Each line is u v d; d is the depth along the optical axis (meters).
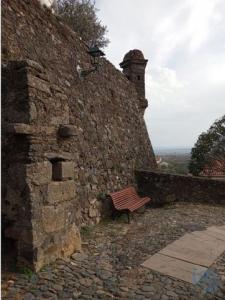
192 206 8.85
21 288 3.45
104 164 8.22
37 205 3.88
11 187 3.90
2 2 5.20
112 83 10.02
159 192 9.83
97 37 13.97
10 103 3.99
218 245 5.45
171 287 3.80
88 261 4.44
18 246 3.84
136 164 10.70
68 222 4.57
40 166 3.99
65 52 7.25
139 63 12.59
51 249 4.12
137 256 4.78
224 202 8.94
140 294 3.58
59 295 3.39
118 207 7.36
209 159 14.41
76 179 6.53
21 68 3.94
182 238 5.71
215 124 14.54
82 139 7.24
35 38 6.04
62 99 4.68
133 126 11.30
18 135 3.87
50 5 7.68
